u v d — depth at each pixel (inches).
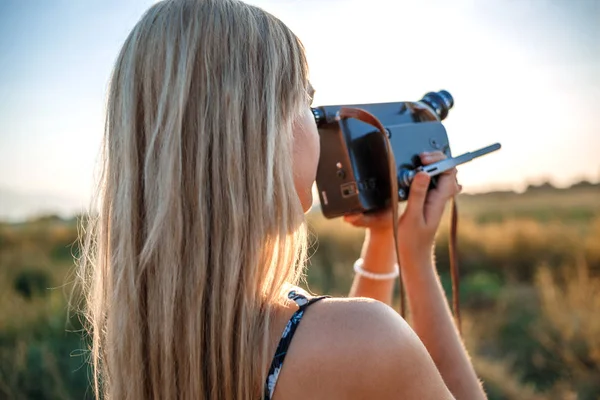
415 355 29.9
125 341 34.0
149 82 33.9
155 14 34.9
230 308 31.3
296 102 34.3
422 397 30.0
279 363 30.3
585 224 261.1
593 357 156.6
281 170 32.9
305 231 35.5
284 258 32.6
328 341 29.7
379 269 52.2
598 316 171.0
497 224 283.7
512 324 185.3
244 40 33.4
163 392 33.0
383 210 51.1
